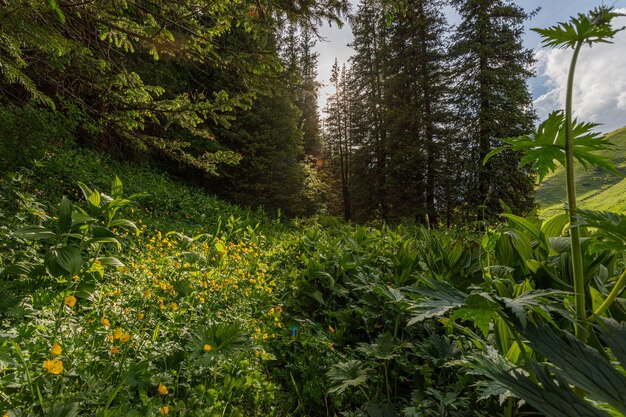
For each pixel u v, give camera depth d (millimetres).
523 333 987
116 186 3119
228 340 2051
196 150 13234
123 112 5414
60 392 1625
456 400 2006
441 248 3916
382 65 19672
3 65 3012
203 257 4164
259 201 15133
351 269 4559
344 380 2387
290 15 4363
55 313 2256
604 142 1096
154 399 1774
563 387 890
